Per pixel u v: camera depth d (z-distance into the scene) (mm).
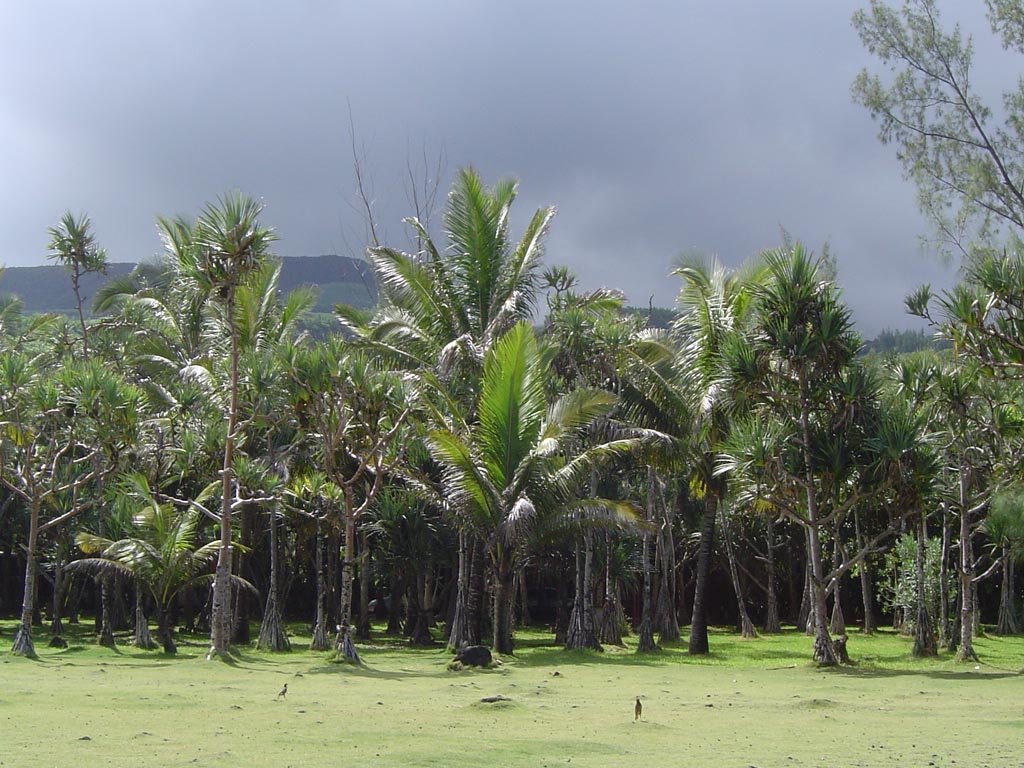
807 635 42344
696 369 28000
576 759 10086
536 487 26734
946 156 23016
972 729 12828
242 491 27797
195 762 9430
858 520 34438
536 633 42469
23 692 15695
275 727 12086
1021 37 22734
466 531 28922
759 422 24875
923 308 21672
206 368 27609
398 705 14789
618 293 32656
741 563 50031
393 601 41281
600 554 36562
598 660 26531
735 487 27328
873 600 50250
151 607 42875
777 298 24156
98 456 28156
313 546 41500
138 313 40438
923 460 23453
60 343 41156
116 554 26219
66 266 37188
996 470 26562
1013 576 43281
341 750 10344
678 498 43875
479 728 12281
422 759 9805
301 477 30062
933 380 25266
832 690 18609
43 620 45594
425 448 30250
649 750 10750
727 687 19172
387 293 30922
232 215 22812
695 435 27984
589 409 26531
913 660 26547
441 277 30172
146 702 14570
